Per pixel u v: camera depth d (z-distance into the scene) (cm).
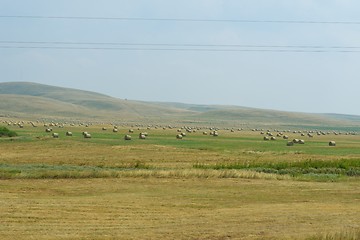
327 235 2088
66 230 2227
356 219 2664
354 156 6719
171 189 3603
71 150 6744
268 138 11038
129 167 4856
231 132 15950
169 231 2266
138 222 2456
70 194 3266
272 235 2209
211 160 5762
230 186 3850
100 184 3728
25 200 2941
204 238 2139
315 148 8450
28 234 2122
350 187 3991
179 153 6644
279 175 4534
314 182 4256
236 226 2411
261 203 3161
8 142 7812
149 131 13650
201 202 3117
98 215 2589
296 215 2747
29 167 4522
